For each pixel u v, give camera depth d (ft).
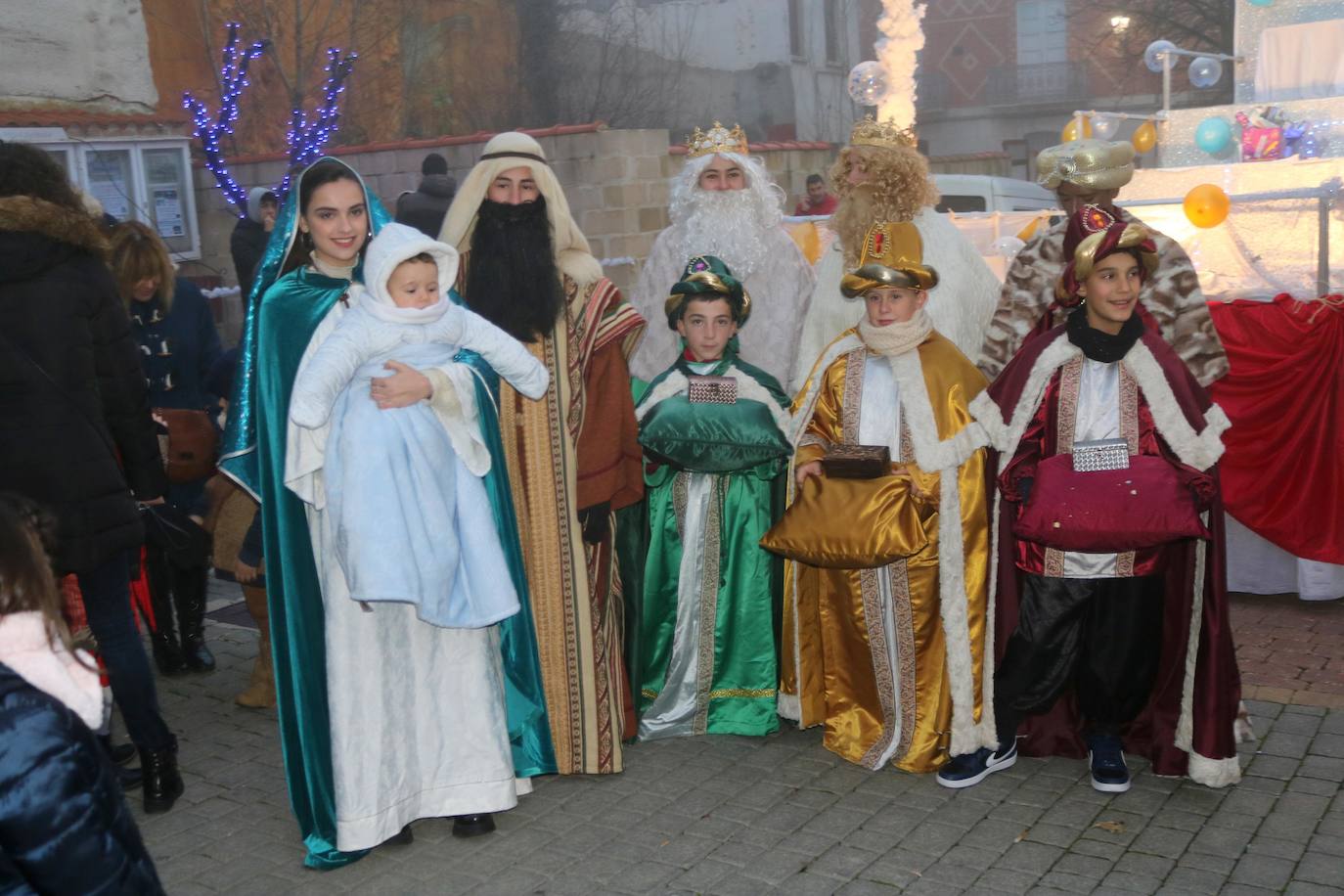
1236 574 18.97
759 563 14.83
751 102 90.48
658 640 14.98
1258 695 15.21
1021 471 12.86
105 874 6.05
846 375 13.73
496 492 12.82
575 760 13.80
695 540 14.76
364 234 12.19
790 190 52.06
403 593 11.09
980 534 13.24
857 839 12.29
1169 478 12.05
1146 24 97.04
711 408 14.34
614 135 39.78
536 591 13.70
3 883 5.98
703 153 15.71
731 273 15.10
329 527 11.62
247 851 12.69
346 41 62.28
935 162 74.08
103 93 47.80
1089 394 12.49
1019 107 119.65
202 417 15.78
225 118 45.85
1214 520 12.51
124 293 17.35
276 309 11.96
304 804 12.26
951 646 13.14
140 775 14.30
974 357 14.83
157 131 47.65
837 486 13.15
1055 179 14.05
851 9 99.86
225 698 16.97
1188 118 30.81
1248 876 11.26
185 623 17.72
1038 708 13.28
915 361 13.26
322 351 11.31
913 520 12.82
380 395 11.28
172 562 17.24
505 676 13.43
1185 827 12.25
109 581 12.78
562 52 76.74
